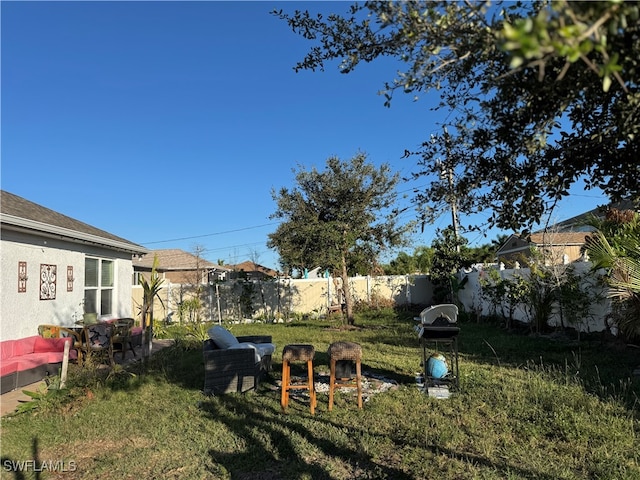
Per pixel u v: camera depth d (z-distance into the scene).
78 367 7.70
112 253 12.39
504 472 3.84
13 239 8.13
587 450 4.27
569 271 10.76
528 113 2.27
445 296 20.22
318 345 11.28
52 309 9.30
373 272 20.95
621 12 1.21
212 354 6.76
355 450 4.41
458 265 18.06
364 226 15.16
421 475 3.88
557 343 10.01
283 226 15.95
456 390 6.33
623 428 4.68
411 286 21.27
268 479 3.95
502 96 2.34
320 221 15.68
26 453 4.61
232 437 4.88
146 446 4.75
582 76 1.84
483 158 2.88
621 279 7.86
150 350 9.27
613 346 8.85
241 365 6.90
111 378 7.42
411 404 5.87
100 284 11.73
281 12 3.18
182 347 11.01
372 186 15.23
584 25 1.17
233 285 20.53
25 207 9.80
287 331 14.71
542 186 2.71
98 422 5.50
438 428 4.94
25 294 8.41
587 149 2.55
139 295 20.83
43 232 8.60
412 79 2.17
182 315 18.31
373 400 6.11
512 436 4.68
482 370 7.57
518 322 13.80
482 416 5.30
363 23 2.83
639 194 2.75
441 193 3.18
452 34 2.01
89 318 8.98
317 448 4.50
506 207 2.92
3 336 7.75
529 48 1.16
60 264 9.66
